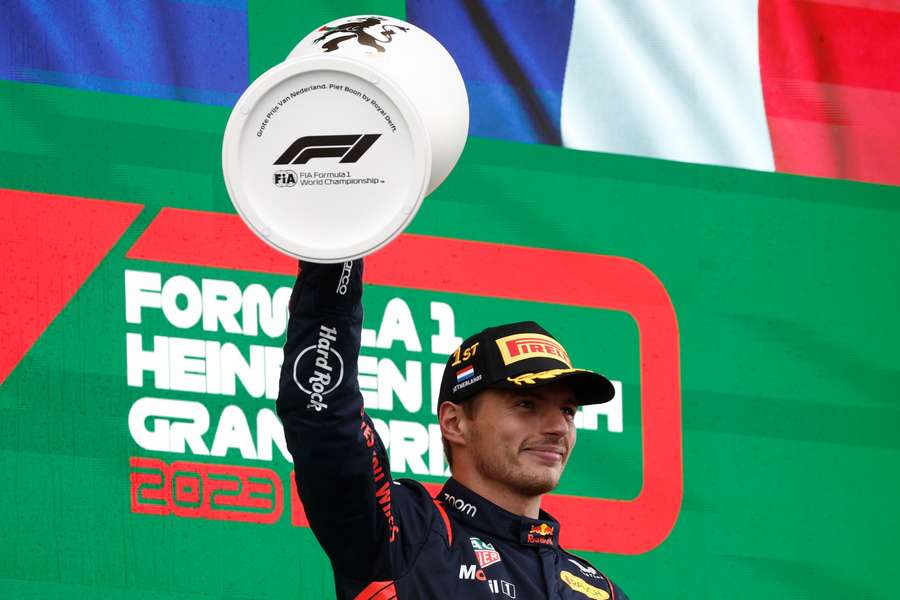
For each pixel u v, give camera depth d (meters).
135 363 16.17
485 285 17.94
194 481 16.11
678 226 18.98
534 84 18.77
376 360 17.25
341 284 11.02
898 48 20.48
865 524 18.86
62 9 16.77
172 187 16.73
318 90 10.42
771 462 18.67
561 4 19.08
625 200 18.81
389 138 10.38
